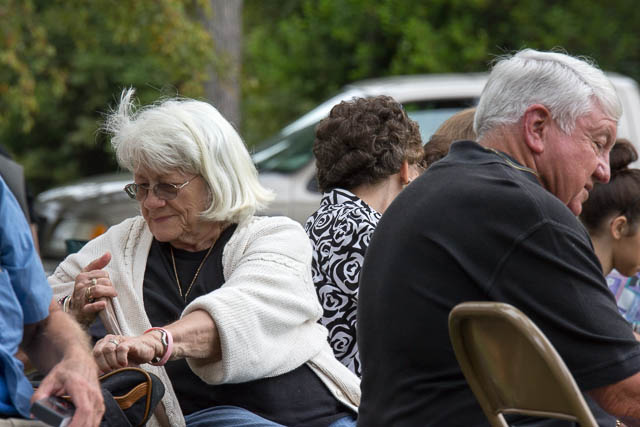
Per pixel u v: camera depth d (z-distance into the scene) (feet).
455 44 107.65
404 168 27.53
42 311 17.74
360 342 19.77
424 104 58.18
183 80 69.15
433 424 18.13
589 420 14.79
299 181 53.36
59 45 109.19
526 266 17.85
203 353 21.20
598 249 28.04
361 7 113.39
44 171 120.37
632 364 17.80
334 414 23.30
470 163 19.38
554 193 20.58
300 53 117.60
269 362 22.17
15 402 17.06
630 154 27.71
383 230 19.57
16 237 17.40
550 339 17.78
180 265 23.66
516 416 18.03
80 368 17.20
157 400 19.81
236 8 77.97
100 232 50.70
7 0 69.82
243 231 23.56
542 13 111.04
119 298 23.25
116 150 23.57
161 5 66.74
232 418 22.02
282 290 22.58
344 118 27.20
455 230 18.34
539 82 20.12
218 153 23.13
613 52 111.14
